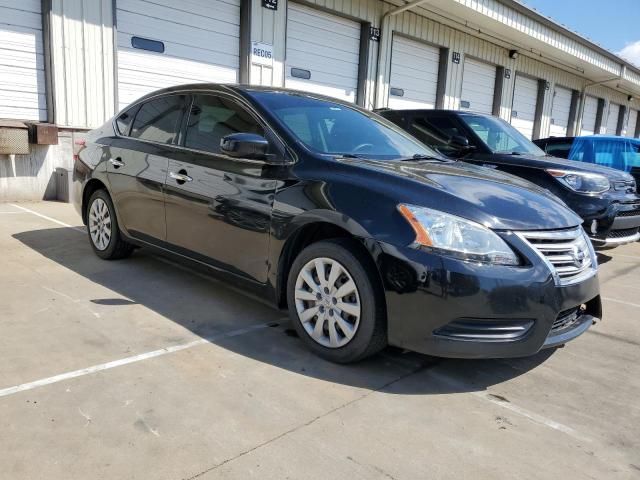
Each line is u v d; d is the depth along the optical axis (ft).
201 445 7.37
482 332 8.98
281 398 8.79
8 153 24.07
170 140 13.70
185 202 12.69
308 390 9.11
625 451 7.91
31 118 25.38
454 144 20.84
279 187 10.78
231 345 10.72
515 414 8.80
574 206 18.71
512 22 46.75
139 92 28.73
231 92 12.71
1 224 20.33
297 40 35.78
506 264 9.00
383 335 9.59
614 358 11.38
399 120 22.79
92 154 16.25
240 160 11.61
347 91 40.19
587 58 61.05
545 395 9.52
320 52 37.50
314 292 10.29
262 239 10.97
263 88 13.16
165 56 29.43
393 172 10.25
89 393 8.53
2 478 6.48
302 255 10.41
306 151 10.94
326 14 37.35
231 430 7.77
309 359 10.30
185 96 13.85
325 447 7.52
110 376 9.12
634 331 13.15
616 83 75.77
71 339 10.48
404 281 8.99
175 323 11.67
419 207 9.23
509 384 9.87
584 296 9.89
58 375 9.04
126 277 14.64
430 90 47.83
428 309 8.89
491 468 7.30
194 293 13.65
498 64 54.75
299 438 7.68
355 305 9.66
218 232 11.94
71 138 26.45
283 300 11.10
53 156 26.30
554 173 19.07
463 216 9.11
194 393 8.74
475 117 21.98
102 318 11.66
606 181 19.04
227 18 31.86
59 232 19.53
